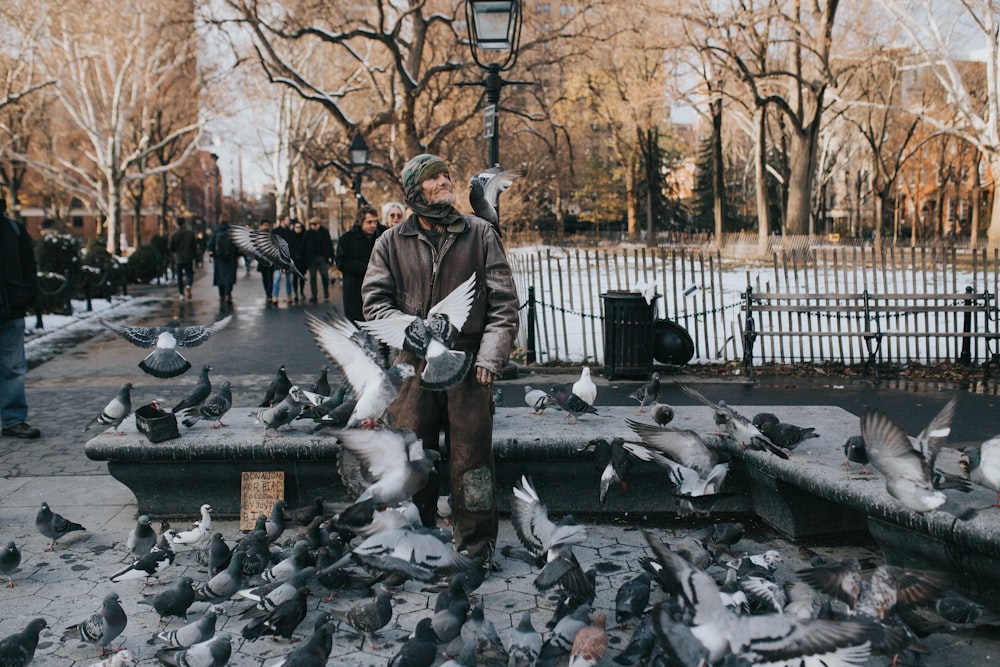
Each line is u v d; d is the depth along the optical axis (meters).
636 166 66.44
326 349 4.50
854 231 67.25
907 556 5.20
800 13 36.41
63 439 9.34
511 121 41.69
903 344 15.34
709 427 6.90
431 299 5.64
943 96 47.66
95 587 5.59
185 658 4.35
